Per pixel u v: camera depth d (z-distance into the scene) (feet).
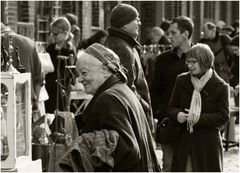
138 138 19.89
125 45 30.12
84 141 19.51
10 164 22.72
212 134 29.37
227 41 60.64
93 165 19.43
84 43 60.23
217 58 60.23
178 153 29.68
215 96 29.43
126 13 30.48
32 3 79.41
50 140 27.84
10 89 22.49
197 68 29.37
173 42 34.55
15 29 74.74
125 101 19.88
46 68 37.86
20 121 23.48
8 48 24.77
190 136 29.45
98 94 20.25
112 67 20.36
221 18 140.87
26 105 23.68
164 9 120.88
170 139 30.01
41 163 25.81
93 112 19.76
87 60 20.31
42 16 81.46
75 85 38.42
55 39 39.37
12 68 23.47
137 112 20.13
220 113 29.27
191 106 29.37
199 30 130.62
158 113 35.42
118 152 19.29
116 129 19.38
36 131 28.04
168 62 35.01
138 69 30.73
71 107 42.32
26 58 30.68
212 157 29.22
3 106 22.59
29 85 23.70
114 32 30.50
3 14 66.28
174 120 29.99
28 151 23.72
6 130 22.65
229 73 60.08
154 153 20.79
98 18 98.63
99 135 19.35
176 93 30.17
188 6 126.11
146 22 114.21
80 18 92.84
